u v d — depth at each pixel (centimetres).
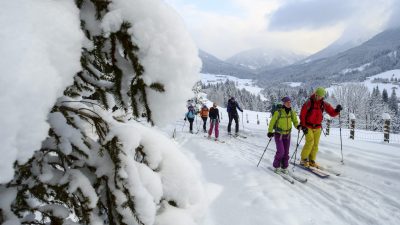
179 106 141
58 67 110
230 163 798
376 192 571
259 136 1291
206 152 952
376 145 945
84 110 155
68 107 150
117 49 144
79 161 145
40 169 136
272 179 654
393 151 837
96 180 147
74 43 115
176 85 136
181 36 137
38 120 98
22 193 137
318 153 841
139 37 133
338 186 609
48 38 108
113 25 133
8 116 90
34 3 112
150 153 159
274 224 446
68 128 136
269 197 541
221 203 530
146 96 141
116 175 140
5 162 91
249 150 1002
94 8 138
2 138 90
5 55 92
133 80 143
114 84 153
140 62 135
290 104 696
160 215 154
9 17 102
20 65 94
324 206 516
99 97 174
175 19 139
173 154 169
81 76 154
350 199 544
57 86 105
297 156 853
